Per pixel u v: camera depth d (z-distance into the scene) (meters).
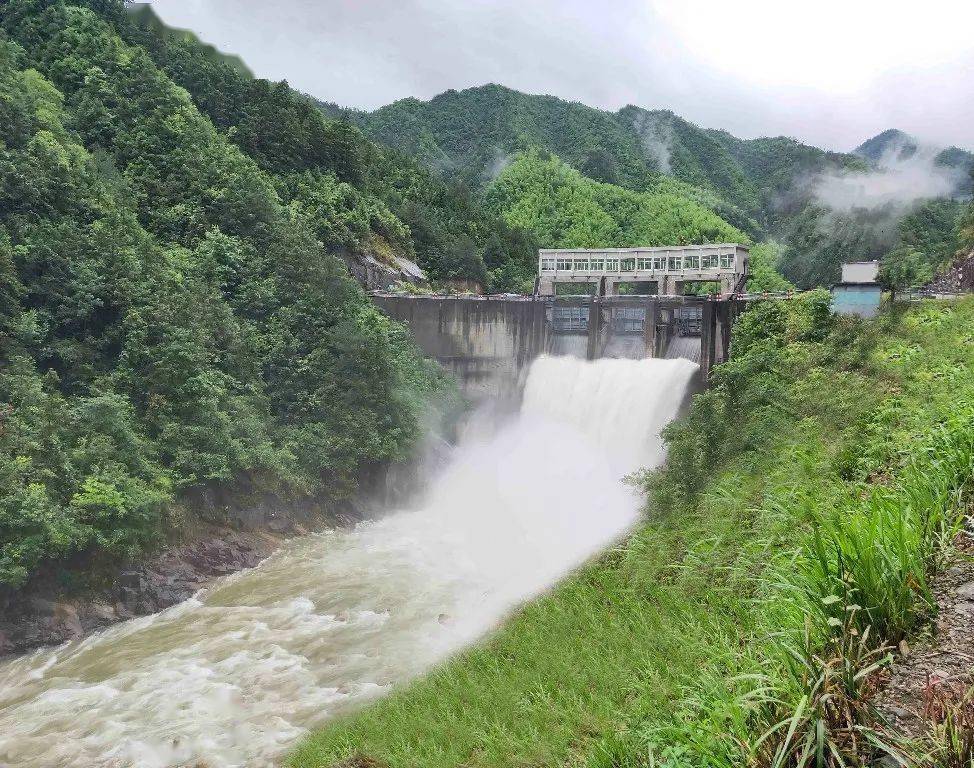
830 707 6.79
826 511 12.58
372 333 55.47
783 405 24.62
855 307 37.91
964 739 5.82
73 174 54.69
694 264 59.91
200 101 85.50
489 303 66.75
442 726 14.90
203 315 50.28
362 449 51.31
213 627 33.88
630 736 10.82
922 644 7.27
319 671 28.25
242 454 44.78
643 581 17.19
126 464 39.38
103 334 45.88
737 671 9.72
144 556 37.91
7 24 82.81
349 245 76.56
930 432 12.40
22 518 32.50
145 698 27.39
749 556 14.42
